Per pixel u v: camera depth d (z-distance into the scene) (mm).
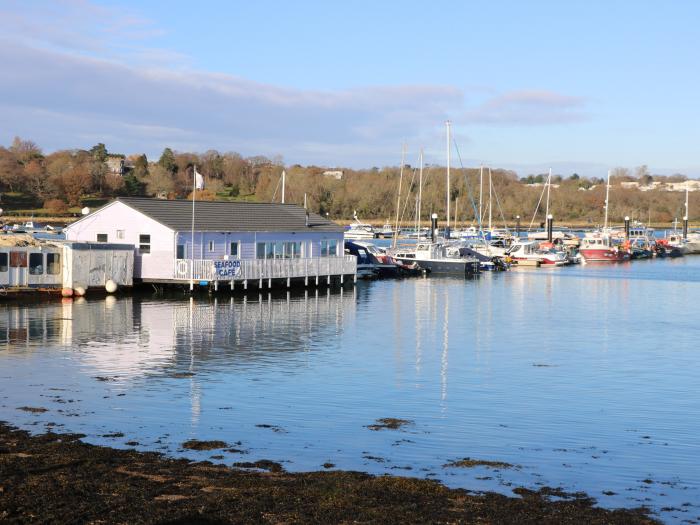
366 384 26469
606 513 14812
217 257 54219
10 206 162625
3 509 14047
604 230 121250
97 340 33531
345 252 75375
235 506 14477
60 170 182625
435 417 22266
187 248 52062
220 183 196125
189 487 15445
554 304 54625
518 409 23453
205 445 18750
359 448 19016
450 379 27719
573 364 31250
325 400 24016
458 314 47469
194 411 22203
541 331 40844
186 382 25938
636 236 135625
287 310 45969
